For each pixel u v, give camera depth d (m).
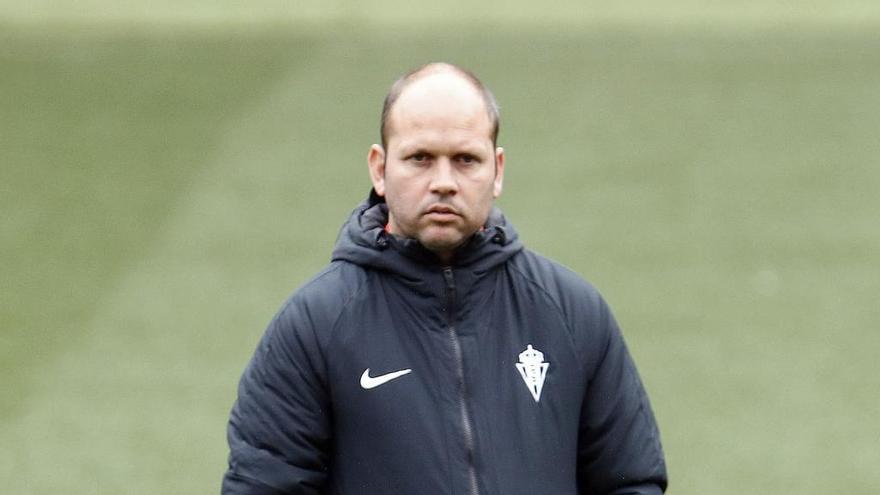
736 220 43.72
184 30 77.25
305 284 11.79
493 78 66.06
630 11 81.50
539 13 81.12
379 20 79.50
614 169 50.22
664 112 59.53
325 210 44.44
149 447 26.67
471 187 11.19
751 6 82.50
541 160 51.56
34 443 26.86
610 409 11.79
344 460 11.41
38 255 39.69
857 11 81.38
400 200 11.26
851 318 34.38
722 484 25.16
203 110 59.66
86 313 34.44
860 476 25.53
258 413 11.50
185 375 30.28
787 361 31.38
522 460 11.33
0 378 30.11
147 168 50.16
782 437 27.28
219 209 44.66
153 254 39.69
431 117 11.12
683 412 28.44
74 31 76.69
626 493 11.88
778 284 37.12
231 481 11.56
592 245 40.84
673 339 32.75
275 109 59.78
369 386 11.32
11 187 47.59
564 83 65.06
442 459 11.23
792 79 65.88
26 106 60.34
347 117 58.19
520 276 11.76
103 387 29.61
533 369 11.50
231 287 36.56
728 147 53.78
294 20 79.81
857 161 51.59
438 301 11.45
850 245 40.94
